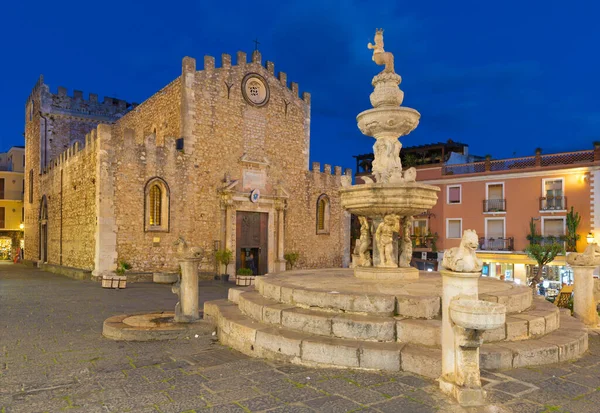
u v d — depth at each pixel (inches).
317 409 215.2
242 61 1170.0
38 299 661.3
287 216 1259.8
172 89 1109.1
